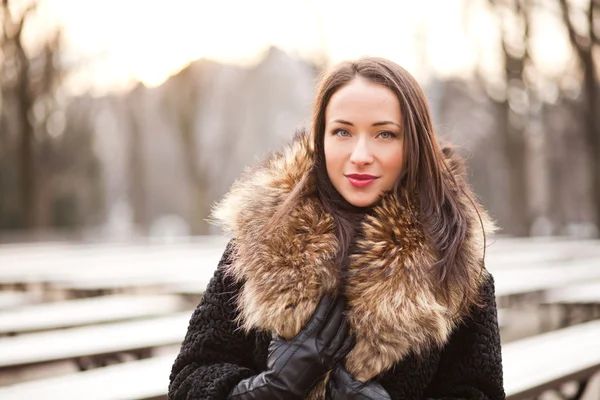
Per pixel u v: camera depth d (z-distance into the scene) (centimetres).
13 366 345
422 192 162
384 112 160
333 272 157
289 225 161
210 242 1588
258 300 158
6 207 2295
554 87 1908
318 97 166
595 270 809
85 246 1477
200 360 171
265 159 177
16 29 1761
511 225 2020
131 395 276
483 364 164
